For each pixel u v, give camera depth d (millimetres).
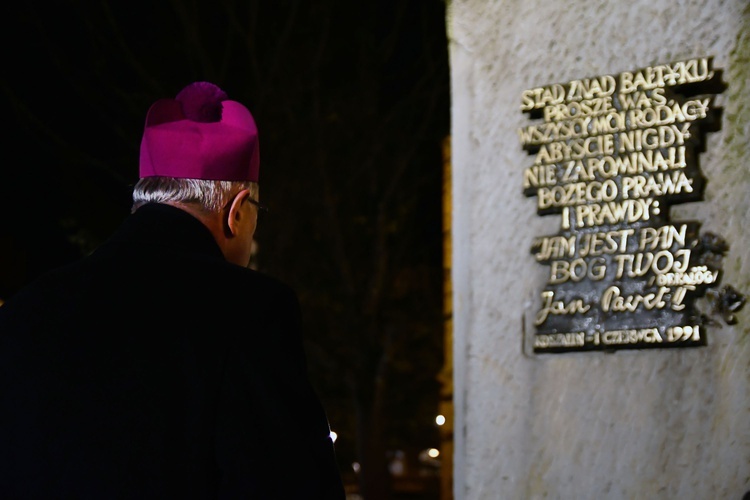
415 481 24656
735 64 2574
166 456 1668
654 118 2664
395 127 13852
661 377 2604
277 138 13453
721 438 2500
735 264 2527
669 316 2592
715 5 2613
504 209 2910
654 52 2693
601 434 2680
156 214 1892
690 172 2596
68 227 12875
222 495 1673
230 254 1977
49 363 1746
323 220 14211
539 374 2801
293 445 1682
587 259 2744
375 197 14477
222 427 1675
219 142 1921
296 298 1835
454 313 3002
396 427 18531
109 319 1759
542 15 2891
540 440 2777
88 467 1673
